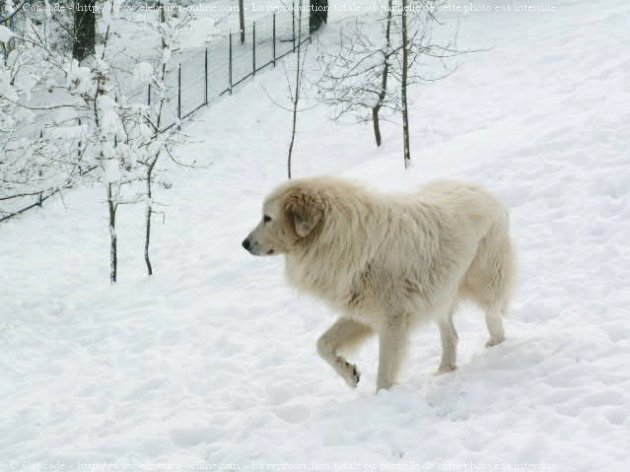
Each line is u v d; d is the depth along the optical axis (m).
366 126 18.08
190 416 5.43
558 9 22.22
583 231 7.75
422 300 5.12
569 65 17.39
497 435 4.00
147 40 26.03
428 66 19.89
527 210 8.63
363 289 5.08
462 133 15.09
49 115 18.30
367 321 5.23
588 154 9.24
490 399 4.54
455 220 5.28
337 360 5.29
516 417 4.19
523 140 10.66
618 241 7.32
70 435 5.37
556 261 7.33
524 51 19.30
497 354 5.34
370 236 4.98
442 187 5.66
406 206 5.19
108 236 13.89
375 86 16.14
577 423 3.93
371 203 5.09
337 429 4.49
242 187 16.17
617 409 3.97
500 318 5.75
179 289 9.66
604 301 6.10
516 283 5.74
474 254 5.39
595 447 3.62
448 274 5.20
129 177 10.80
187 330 7.95
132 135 11.45
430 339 6.43
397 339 5.11
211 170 17.45
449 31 22.00
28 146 11.26
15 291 10.84
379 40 21.84
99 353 7.79
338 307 5.20
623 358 4.66
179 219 14.41
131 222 14.62
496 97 16.92
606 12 20.66
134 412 5.84
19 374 7.46
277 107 20.39
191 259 11.03
